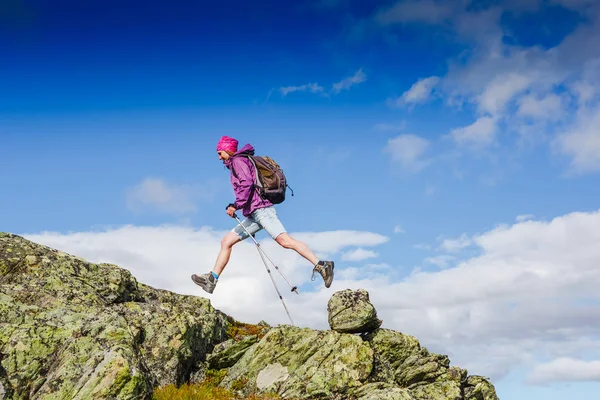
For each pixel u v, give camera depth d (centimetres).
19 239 1756
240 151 1462
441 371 1558
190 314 1730
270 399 1363
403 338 1594
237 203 1433
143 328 1518
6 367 1095
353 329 1523
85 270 1708
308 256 1400
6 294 1452
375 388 1395
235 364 1596
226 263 1506
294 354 1506
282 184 1443
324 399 1389
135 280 1836
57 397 1054
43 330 1192
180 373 1507
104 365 1088
